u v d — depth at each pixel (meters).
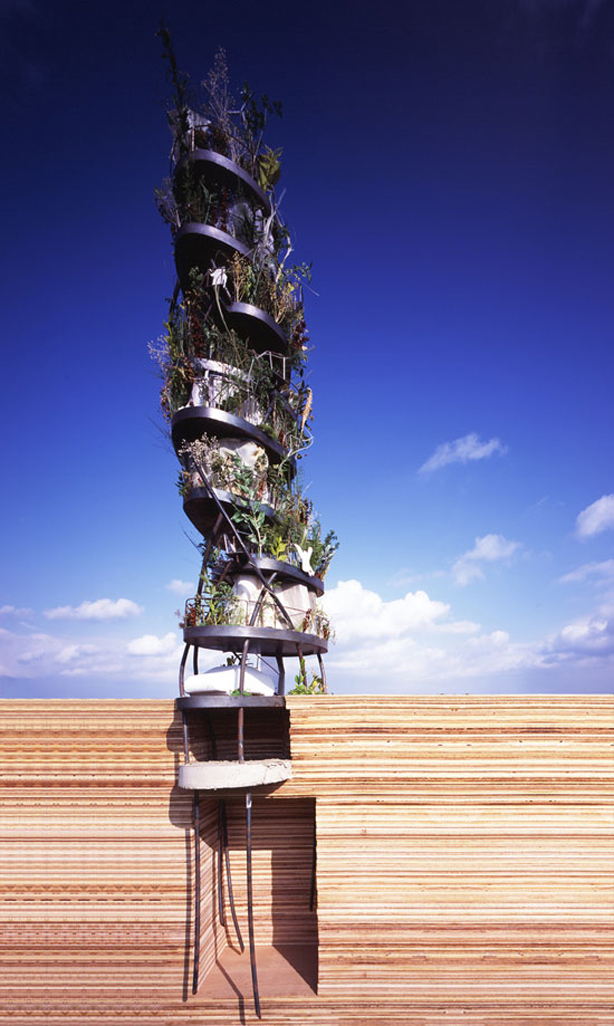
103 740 6.77
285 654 8.39
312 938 7.37
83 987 6.18
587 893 6.21
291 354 8.90
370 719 6.64
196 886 6.18
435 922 6.16
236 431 7.66
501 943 6.08
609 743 6.54
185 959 6.25
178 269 8.56
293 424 8.73
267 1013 5.87
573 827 6.39
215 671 6.95
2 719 6.84
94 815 6.62
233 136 9.02
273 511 7.75
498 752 6.55
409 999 5.90
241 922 7.48
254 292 8.37
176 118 8.67
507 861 6.32
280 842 7.73
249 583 7.64
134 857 6.51
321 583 8.25
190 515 7.84
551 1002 5.87
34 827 6.62
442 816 6.45
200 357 7.93
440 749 6.57
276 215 9.20
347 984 5.98
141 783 6.67
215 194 8.39
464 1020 5.80
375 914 6.19
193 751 6.92
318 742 6.61
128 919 6.37
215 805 7.54
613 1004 5.85
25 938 6.36
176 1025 5.88
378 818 6.46
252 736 7.92
